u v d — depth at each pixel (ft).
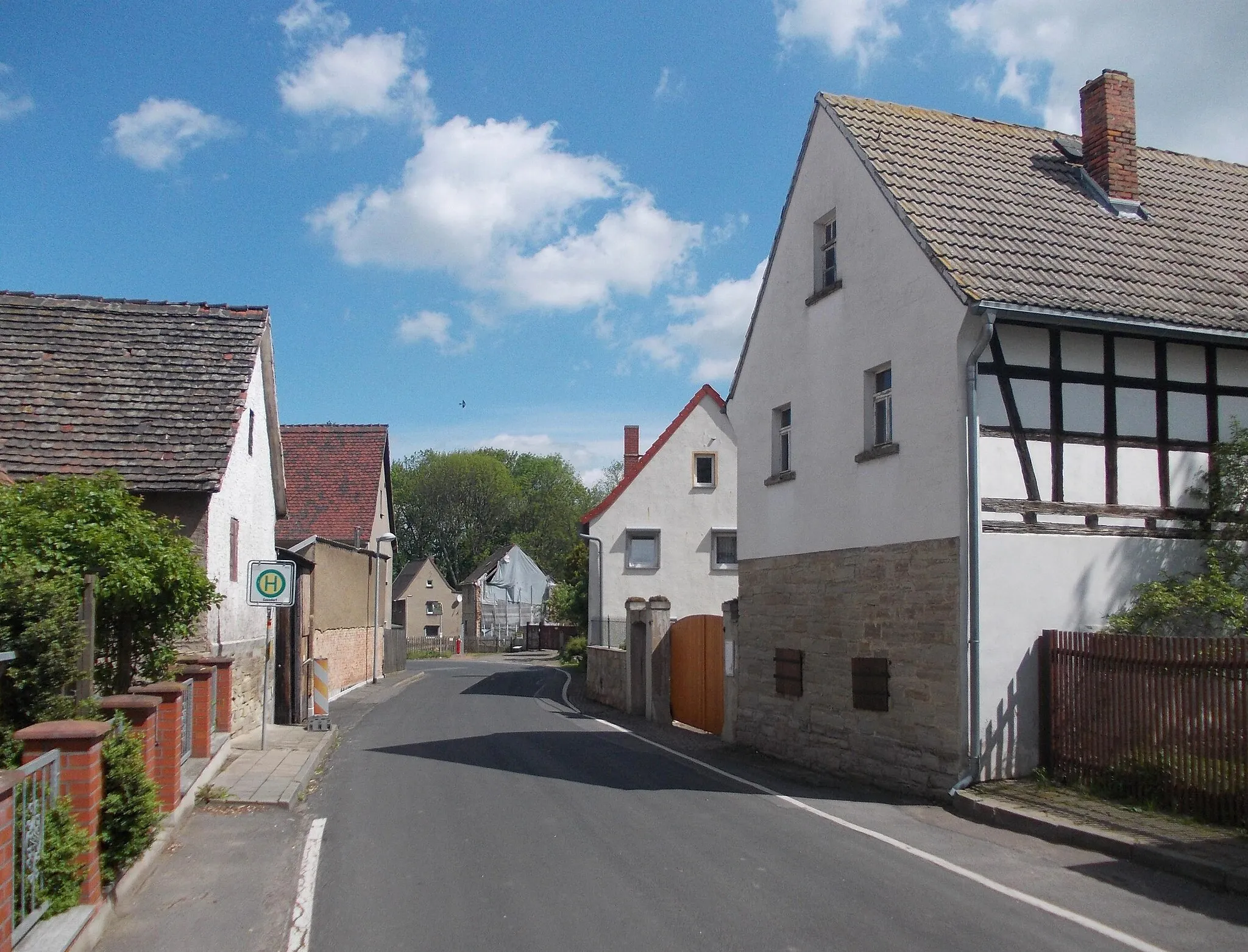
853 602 43.75
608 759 48.37
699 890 24.29
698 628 63.62
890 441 42.86
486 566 262.67
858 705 42.60
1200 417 40.45
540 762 46.80
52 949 17.97
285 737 53.06
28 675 26.32
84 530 35.73
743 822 32.81
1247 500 38.73
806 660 47.62
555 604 171.01
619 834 30.68
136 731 26.71
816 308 48.08
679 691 66.54
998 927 21.34
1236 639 29.32
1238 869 24.41
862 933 20.97
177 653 40.75
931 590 38.37
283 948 20.84
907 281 40.65
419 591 244.22
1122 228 44.29
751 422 54.54
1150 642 32.19
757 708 52.42
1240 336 39.04
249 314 57.93
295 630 64.44
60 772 20.84
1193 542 39.55
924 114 48.93
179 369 53.62
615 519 109.91
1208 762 29.99
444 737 57.06
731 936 20.90
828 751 45.27
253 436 57.82
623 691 76.74
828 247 48.83
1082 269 39.93
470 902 23.65
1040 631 37.04
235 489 53.36
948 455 37.76
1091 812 31.17
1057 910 22.58
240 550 54.90
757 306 54.39
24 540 34.63
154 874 26.68
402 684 107.34
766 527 52.26
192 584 38.78
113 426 49.60
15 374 51.47
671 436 111.14
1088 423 38.65
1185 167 52.29
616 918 22.21
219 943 21.25
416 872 26.55
